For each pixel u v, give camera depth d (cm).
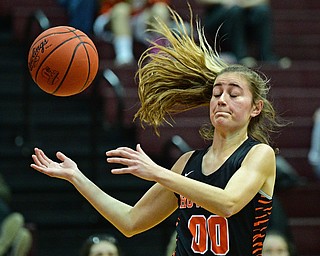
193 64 863
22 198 1694
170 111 888
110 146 1811
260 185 770
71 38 874
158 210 838
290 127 1914
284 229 1458
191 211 798
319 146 1831
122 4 2148
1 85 1977
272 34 2297
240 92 799
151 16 2091
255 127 839
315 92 2020
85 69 872
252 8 2106
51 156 1755
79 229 1662
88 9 2117
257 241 791
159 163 1786
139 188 1723
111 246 1234
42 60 865
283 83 2034
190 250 794
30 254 1495
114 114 1855
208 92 867
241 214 779
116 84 1705
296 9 2408
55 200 1702
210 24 2070
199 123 1845
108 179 1745
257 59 2206
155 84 873
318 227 1694
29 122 1797
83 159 1777
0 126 1844
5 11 2288
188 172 819
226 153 802
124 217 837
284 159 1869
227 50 2086
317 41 2314
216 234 783
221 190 740
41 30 1780
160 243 1659
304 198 1752
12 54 2106
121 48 2062
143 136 1802
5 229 1377
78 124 1867
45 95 1947
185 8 2297
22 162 1748
